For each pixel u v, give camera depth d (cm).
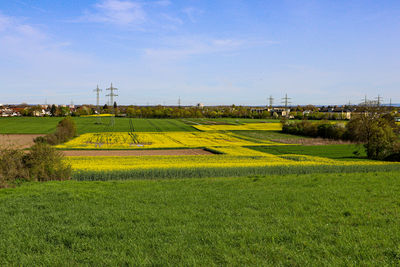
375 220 1019
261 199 1352
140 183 1811
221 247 781
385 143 4388
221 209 1190
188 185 1747
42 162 1919
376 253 736
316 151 5591
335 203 1266
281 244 809
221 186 1714
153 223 1001
